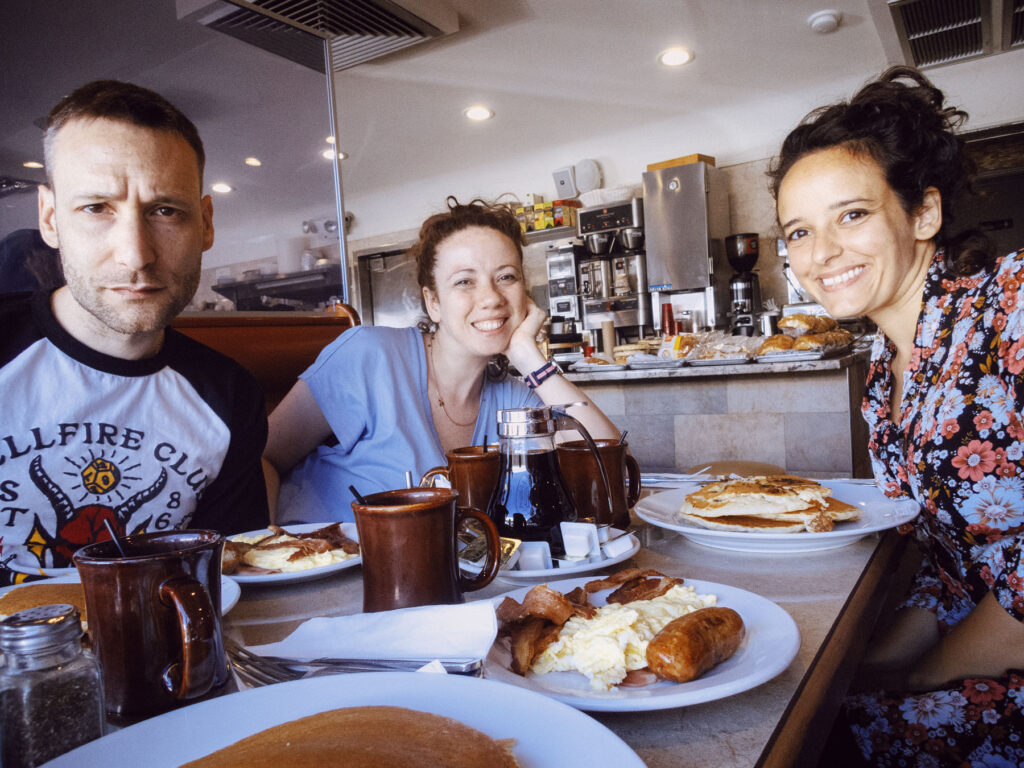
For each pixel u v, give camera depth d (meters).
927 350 1.13
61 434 1.09
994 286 1.03
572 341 5.87
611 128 6.58
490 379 1.69
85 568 0.50
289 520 1.48
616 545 0.90
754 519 1.02
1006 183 5.32
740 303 5.91
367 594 0.69
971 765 0.91
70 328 1.13
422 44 4.62
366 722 0.38
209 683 0.51
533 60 4.97
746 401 3.66
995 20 4.40
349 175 7.46
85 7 2.37
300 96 2.78
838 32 4.67
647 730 0.49
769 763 0.44
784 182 1.26
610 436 1.44
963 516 1.04
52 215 1.07
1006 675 0.92
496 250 1.50
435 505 0.66
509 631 0.62
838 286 1.21
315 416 1.56
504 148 6.96
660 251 6.21
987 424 1.00
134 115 0.97
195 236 1.07
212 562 0.54
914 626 1.13
